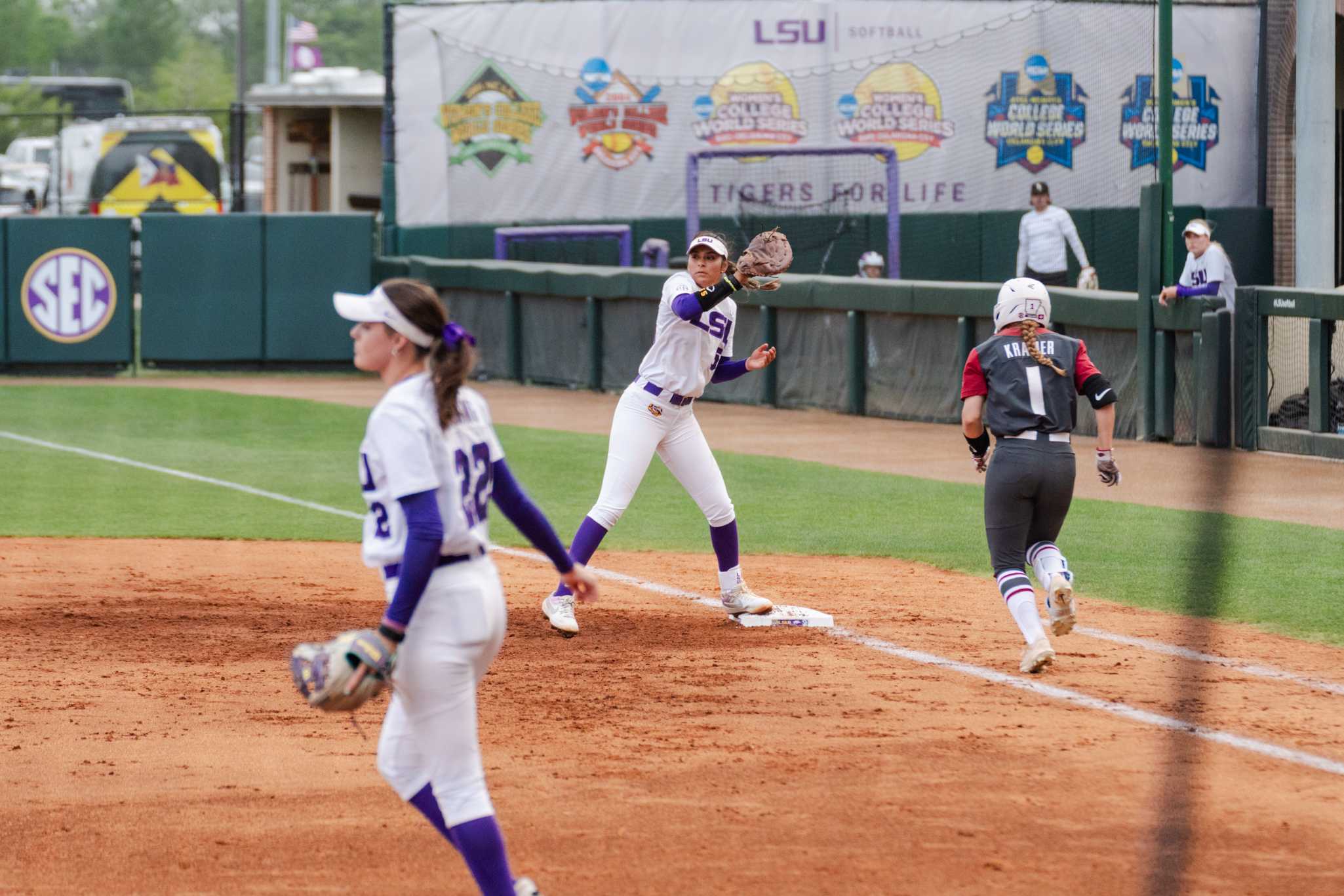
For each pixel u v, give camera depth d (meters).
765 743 22.00
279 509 45.22
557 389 77.25
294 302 83.75
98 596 32.88
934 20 92.81
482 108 88.81
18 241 82.12
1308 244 64.88
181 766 21.09
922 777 20.44
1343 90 85.50
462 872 17.38
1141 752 21.50
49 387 77.56
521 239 89.25
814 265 93.88
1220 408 54.66
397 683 14.79
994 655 27.41
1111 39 94.38
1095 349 59.56
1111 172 95.50
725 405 71.00
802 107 92.56
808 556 37.97
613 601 32.59
